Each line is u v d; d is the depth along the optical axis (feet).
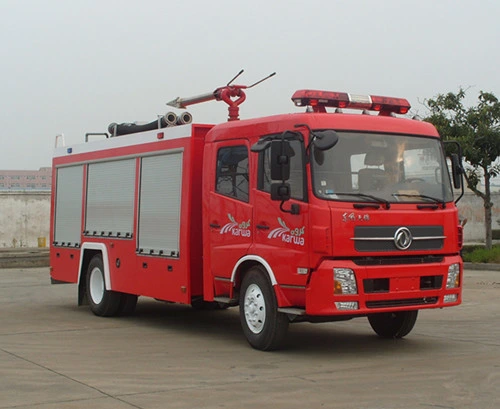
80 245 44.57
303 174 28.68
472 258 77.46
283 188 28.63
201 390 24.02
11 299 52.39
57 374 26.68
